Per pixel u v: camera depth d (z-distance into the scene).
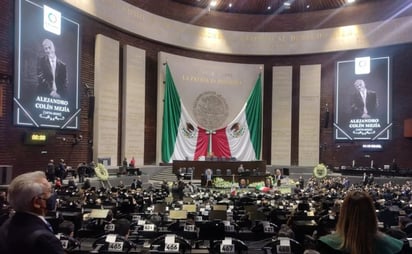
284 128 33.16
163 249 4.85
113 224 6.80
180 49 32.09
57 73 21.22
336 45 31.70
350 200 2.37
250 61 34.00
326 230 6.83
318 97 32.38
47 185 2.29
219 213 8.09
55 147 21.41
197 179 27.22
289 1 31.97
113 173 24.58
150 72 30.30
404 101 29.06
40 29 20.00
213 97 32.78
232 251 4.82
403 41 28.89
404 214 9.28
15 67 18.42
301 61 33.31
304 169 31.80
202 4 32.56
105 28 26.17
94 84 25.05
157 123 30.41
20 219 2.15
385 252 2.24
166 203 10.73
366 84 30.47
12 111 18.44
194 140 31.77
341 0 31.20
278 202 12.22
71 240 5.13
